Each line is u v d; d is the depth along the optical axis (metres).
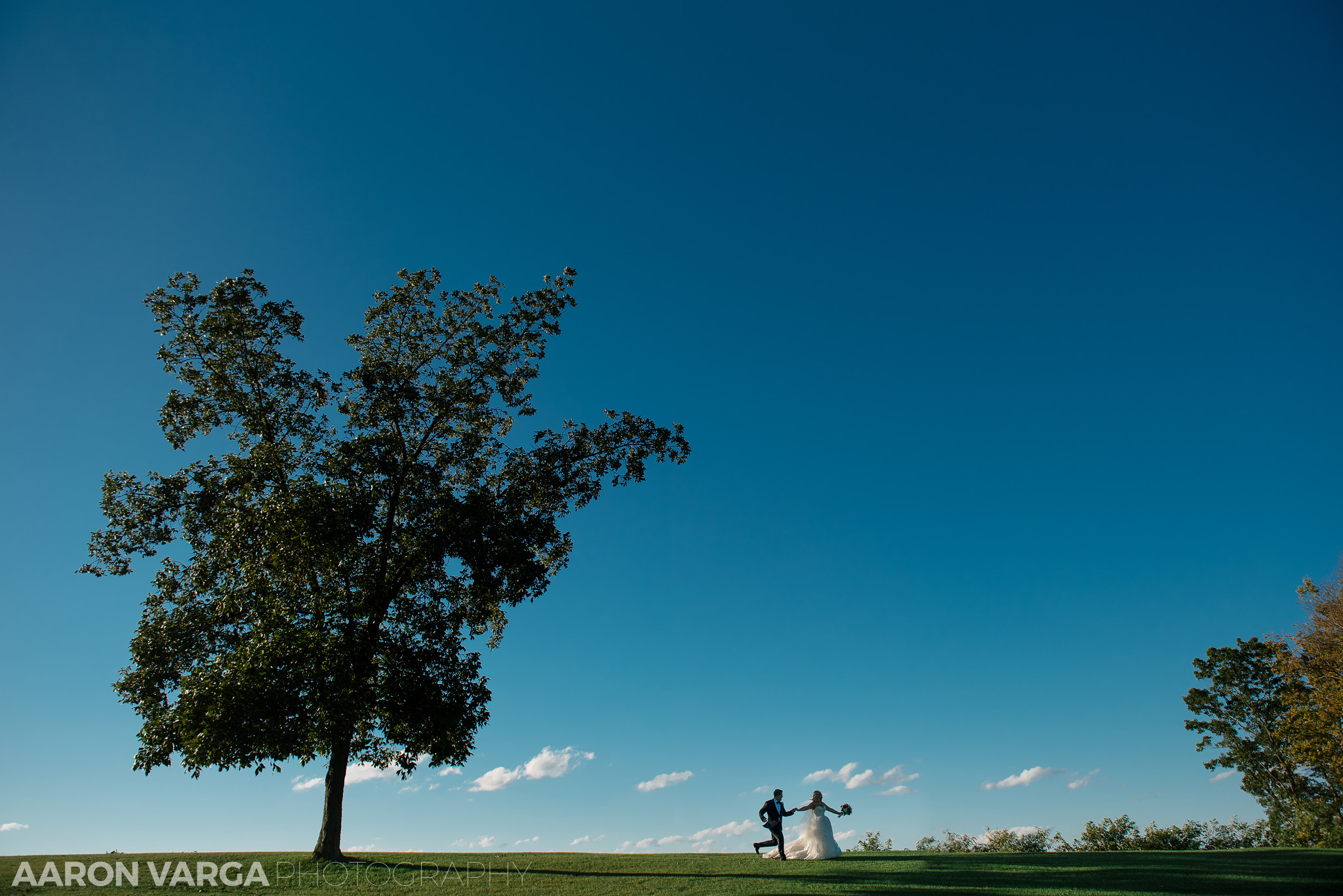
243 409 21.75
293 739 18.08
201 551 21.83
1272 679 48.22
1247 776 48.53
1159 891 11.74
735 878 14.59
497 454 25.09
